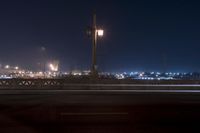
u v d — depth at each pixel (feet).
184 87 95.50
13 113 41.32
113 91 83.61
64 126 34.06
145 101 55.77
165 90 90.74
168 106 48.47
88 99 58.90
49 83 99.55
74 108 45.09
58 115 39.83
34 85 98.32
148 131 32.35
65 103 51.65
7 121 36.29
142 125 34.99
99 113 41.37
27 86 97.96
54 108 45.14
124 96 66.49
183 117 39.45
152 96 67.05
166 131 32.40
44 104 50.06
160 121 37.01
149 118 38.63
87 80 105.60
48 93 74.79
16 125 34.32
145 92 79.82
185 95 70.38
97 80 106.22
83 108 45.24
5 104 50.49
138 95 69.56
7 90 86.74
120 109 44.70
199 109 45.60
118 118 38.19
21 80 98.02
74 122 35.86
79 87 95.71
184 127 34.22
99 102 53.36
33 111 42.50
